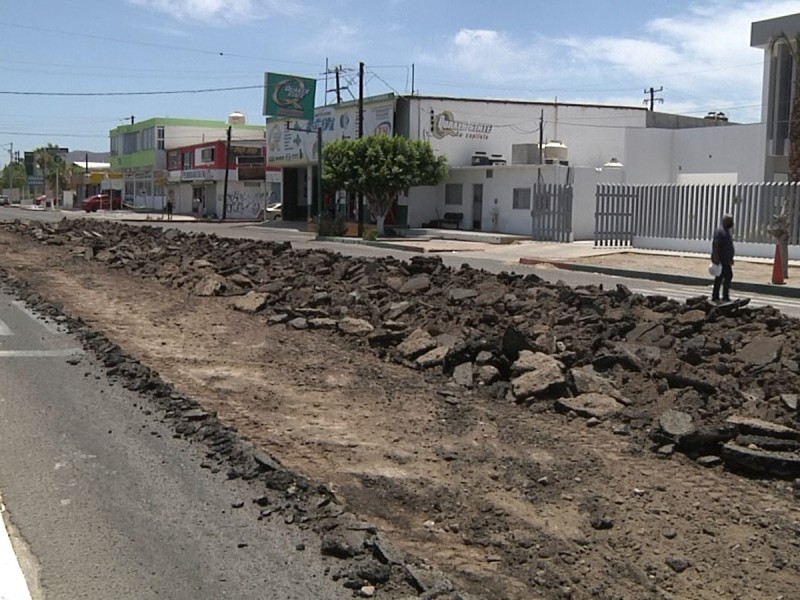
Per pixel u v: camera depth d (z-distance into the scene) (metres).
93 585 4.45
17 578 4.44
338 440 6.99
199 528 5.17
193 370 9.50
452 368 9.22
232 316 13.16
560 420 7.57
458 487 5.96
